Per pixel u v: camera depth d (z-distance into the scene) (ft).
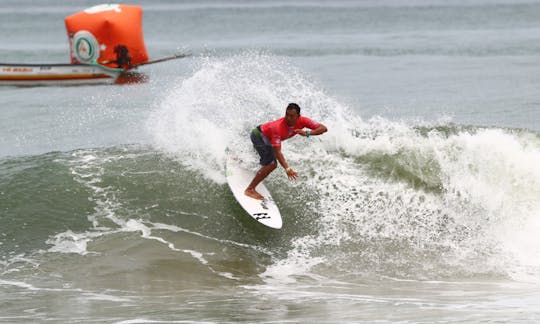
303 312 67.87
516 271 92.12
